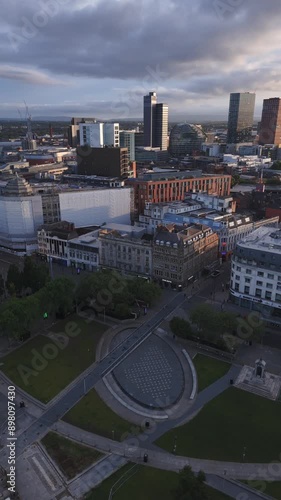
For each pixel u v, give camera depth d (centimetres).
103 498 6938
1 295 14725
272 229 15900
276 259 12812
